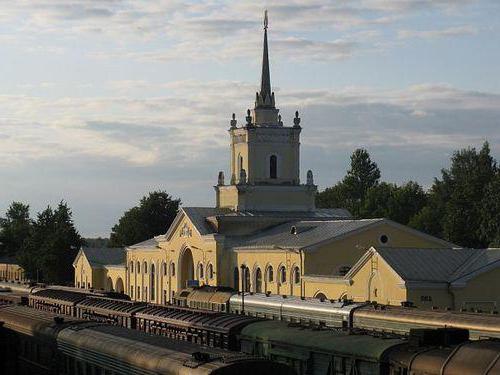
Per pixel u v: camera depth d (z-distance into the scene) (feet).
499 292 213.25
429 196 497.05
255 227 326.44
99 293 250.98
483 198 389.39
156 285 376.89
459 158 448.65
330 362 115.85
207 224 333.62
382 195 513.45
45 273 493.36
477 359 91.20
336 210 344.08
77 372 138.41
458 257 222.28
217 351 108.88
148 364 111.96
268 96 343.87
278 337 129.29
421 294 209.77
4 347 172.45
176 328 162.50
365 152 577.84
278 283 281.74
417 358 99.35
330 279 246.68
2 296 289.53
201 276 331.36
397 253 220.64
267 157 339.77
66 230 499.92
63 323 153.07
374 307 158.30
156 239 375.66
